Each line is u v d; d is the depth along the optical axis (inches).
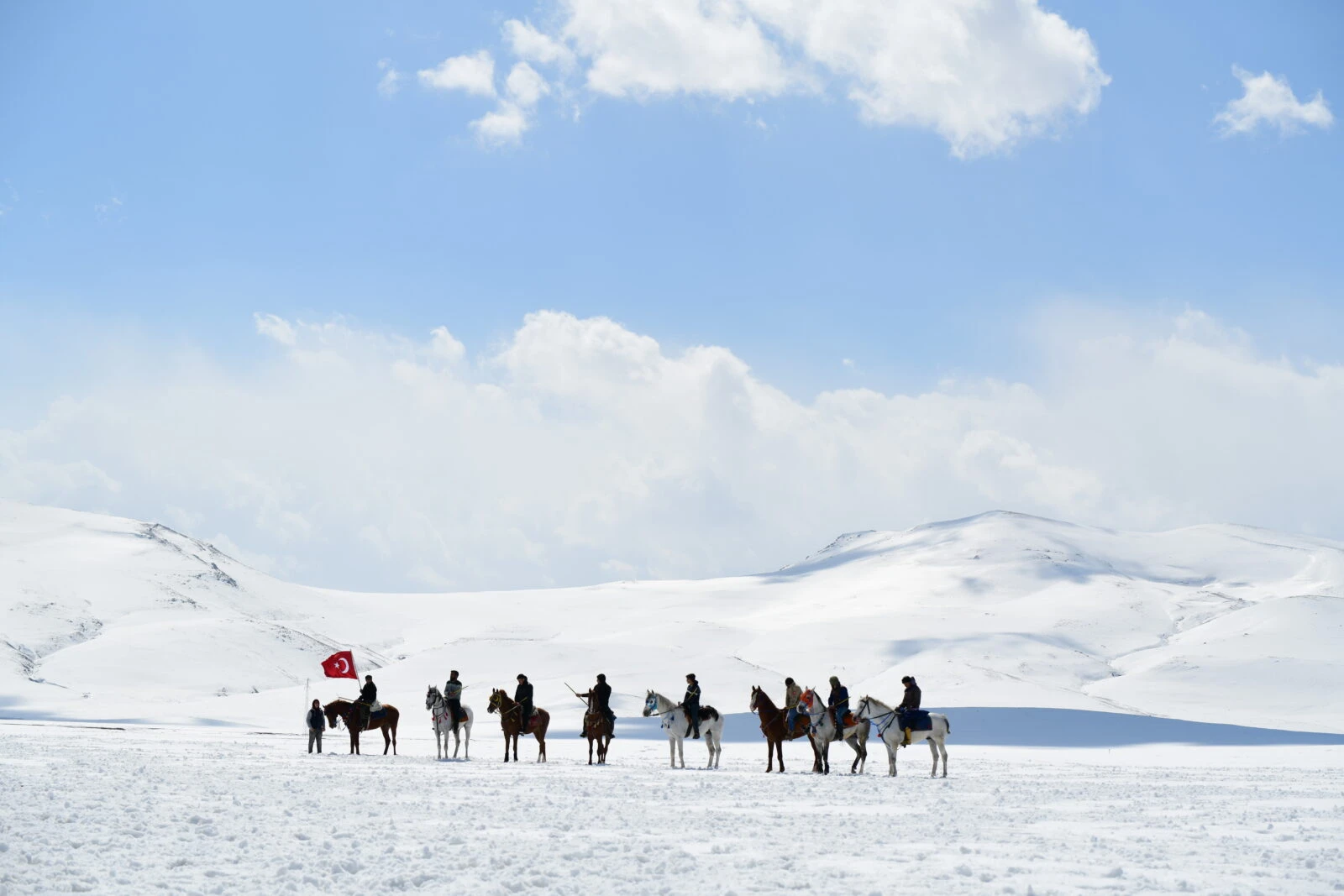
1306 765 1567.4
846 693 1264.8
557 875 505.7
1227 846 613.9
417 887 475.8
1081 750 2209.6
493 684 4446.4
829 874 508.4
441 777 1084.5
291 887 469.4
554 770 1240.2
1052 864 540.4
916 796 928.3
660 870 516.4
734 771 1288.1
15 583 6850.4
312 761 1337.4
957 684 4658.0
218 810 727.7
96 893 445.4
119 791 832.9
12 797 759.1
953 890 468.8
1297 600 6146.7
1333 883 494.6
